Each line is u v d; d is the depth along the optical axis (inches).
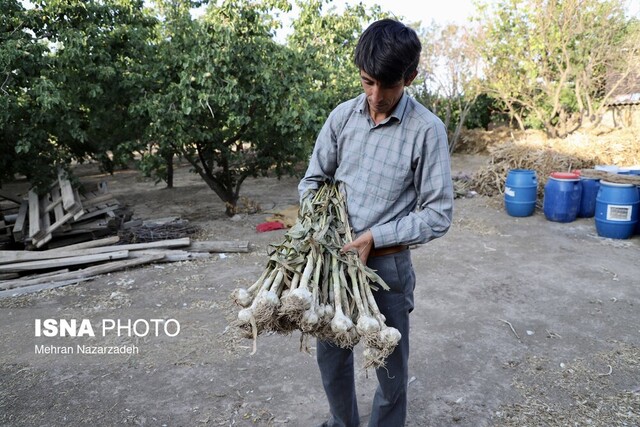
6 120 204.4
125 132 260.2
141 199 359.6
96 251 197.5
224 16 243.1
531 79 507.2
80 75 233.6
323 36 297.6
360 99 67.6
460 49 542.9
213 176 291.4
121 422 97.3
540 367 116.0
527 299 158.4
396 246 66.9
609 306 152.3
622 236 228.8
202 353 124.4
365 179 66.8
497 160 351.6
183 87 231.9
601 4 468.1
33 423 97.3
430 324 140.0
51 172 238.1
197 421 97.3
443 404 102.0
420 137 62.3
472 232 244.2
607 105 524.7
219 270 190.2
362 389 107.2
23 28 221.1
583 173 271.4
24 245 219.0
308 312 56.2
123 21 249.8
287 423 96.3
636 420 95.9
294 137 270.2
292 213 280.2
